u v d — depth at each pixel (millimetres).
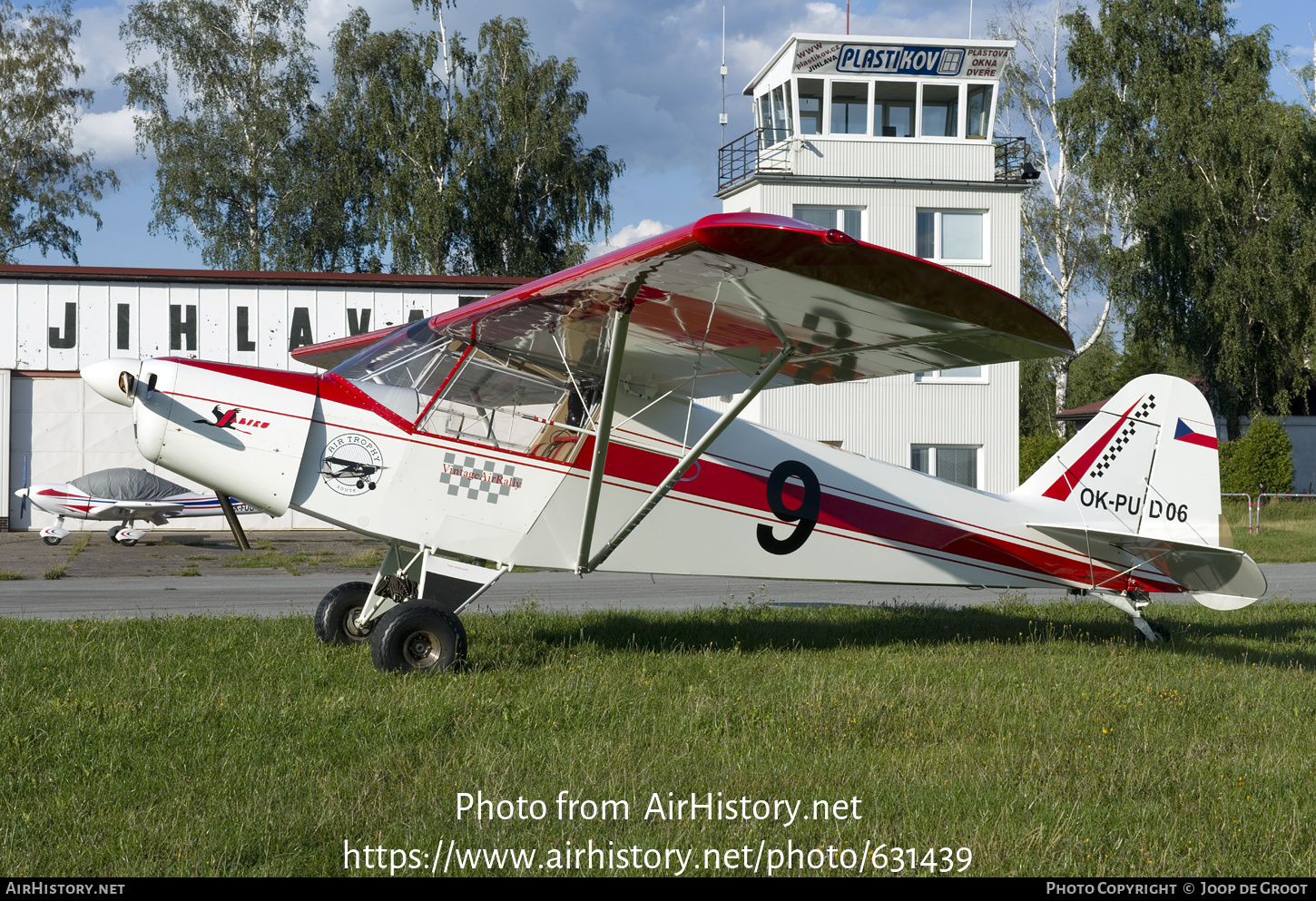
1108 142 31938
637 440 7000
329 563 15352
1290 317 29547
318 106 33906
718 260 4789
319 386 6535
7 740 4453
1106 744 4879
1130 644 8055
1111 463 8383
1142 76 31906
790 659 7023
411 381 6586
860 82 23625
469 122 32688
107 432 20672
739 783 4137
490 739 4676
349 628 6980
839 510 7707
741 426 7441
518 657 6633
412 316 21281
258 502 6395
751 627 8438
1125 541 7609
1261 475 28359
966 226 23750
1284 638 8547
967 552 8070
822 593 12078
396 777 4129
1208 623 9203
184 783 3955
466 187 33156
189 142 31875
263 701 5215
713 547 7355
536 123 33375
